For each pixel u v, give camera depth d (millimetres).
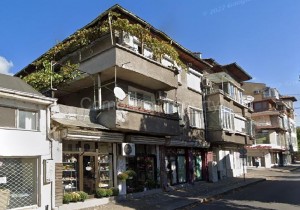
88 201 14266
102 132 15234
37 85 18578
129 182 17422
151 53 19391
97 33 17453
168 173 21188
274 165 51656
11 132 11938
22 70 22219
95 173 15633
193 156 24469
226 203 15133
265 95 56406
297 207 13297
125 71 16500
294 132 70688
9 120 12055
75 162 14781
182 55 23422
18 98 12203
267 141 51906
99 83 16562
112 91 17328
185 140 22297
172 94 21750
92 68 16781
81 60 17859
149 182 18594
